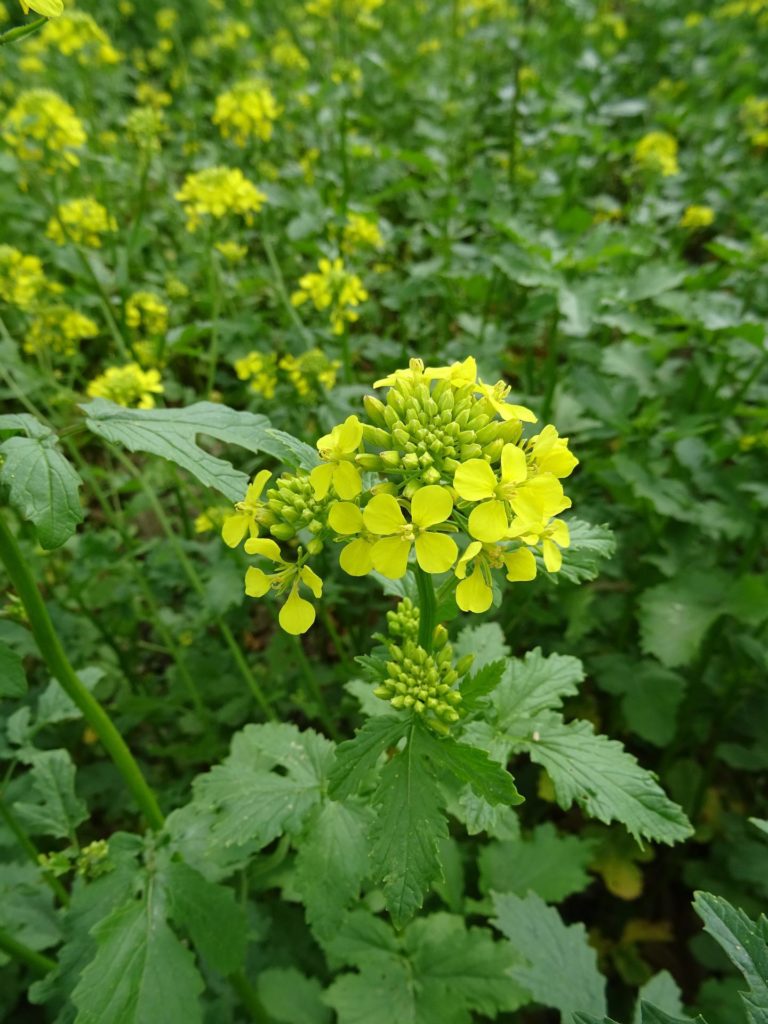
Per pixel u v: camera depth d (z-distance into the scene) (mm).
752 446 307
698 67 690
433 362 334
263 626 364
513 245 298
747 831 277
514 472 114
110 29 606
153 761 314
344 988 182
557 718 144
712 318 306
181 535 345
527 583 287
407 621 142
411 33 713
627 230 420
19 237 425
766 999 100
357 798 156
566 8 676
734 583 267
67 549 333
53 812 179
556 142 509
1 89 479
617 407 301
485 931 190
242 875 211
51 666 149
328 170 429
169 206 448
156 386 259
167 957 150
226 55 652
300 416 296
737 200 544
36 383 316
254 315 358
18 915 199
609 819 129
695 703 299
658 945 278
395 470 123
